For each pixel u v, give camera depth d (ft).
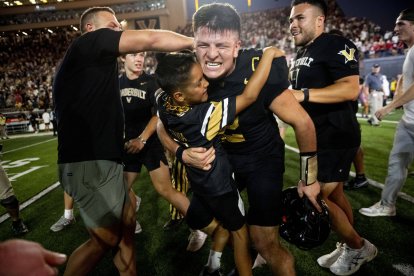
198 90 4.52
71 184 5.35
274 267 5.39
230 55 4.40
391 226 8.68
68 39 107.24
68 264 5.58
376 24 74.69
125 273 6.09
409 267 6.81
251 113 4.84
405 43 8.97
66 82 5.10
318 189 5.26
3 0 110.42
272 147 5.29
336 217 6.37
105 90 5.24
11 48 105.70
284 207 5.50
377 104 26.45
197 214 6.23
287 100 4.72
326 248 7.93
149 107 9.05
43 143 37.45
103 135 5.31
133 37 4.83
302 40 6.77
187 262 7.80
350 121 6.51
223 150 5.26
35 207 13.09
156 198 12.95
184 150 5.06
